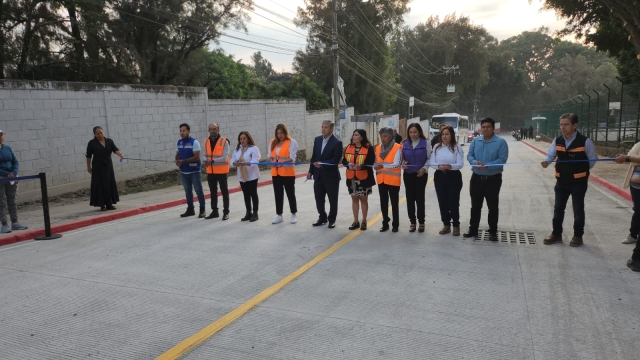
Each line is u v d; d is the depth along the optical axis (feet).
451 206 23.77
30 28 42.19
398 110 207.10
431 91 212.43
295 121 77.61
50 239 25.26
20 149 34.65
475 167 22.09
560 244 21.91
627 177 21.16
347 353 11.96
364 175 25.38
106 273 18.95
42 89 36.09
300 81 100.53
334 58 74.84
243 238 24.50
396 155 24.64
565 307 14.64
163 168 49.42
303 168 71.72
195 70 64.69
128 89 44.45
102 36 48.85
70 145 38.60
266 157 68.64
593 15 50.42
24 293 16.79
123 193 42.60
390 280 17.43
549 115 159.22
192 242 23.85
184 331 13.46
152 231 26.78
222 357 11.88
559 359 11.52
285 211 32.65
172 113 50.29
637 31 39.63
